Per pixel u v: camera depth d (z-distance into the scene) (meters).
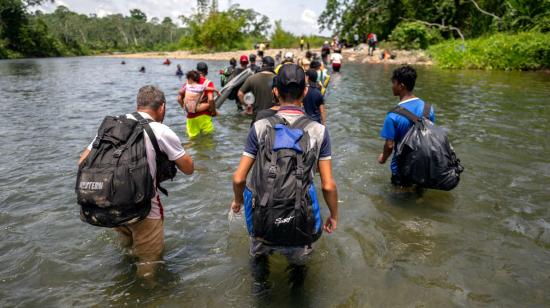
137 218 2.68
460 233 3.60
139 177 2.61
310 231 2.44
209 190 4.65
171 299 2.73
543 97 10.96
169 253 3.32
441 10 30.38
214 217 3.99
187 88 6.79
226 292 2.81
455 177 3.96
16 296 2.74
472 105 9.80
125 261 3.18
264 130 2.51
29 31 70.38
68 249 3.34
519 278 2.94
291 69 2.58
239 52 44.53
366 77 17.20
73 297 2.74
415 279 2.94
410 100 4.14
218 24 50.16
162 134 2.79
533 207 4.08
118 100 11.73
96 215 2.60
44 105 10.81
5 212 4.03
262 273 3.02
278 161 2.36
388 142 4.14
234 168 5.41
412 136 3.98
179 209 4.16
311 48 45.88
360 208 4.11
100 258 3.21
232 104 10.56
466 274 2.99
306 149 2.42
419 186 4.42
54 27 96.69
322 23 41.12
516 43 20.62
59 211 4.07
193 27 51.09
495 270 3.04
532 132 7.00
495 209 4.05
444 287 2.85
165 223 3.85
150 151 2.75
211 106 6.88
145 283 2.90
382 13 35.84
